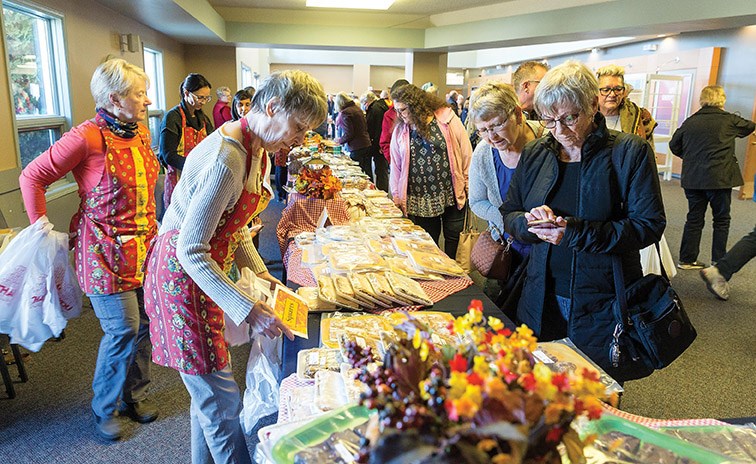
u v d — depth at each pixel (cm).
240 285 152
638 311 154
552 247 167
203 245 123
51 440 216
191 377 140
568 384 59
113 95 187
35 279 199
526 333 69
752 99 822
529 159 172
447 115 322
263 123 123
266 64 1822
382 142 520
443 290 191
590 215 158
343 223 281
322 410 106
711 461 80
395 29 917
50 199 416
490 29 826
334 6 825
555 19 734
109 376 209
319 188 277
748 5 544
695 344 308
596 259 157
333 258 209
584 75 146
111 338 204
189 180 125
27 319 203
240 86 1201
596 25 686
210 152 122
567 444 61
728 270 359
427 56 989
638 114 301
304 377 126
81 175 193
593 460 80
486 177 229
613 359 158
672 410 242
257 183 133
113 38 585
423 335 71
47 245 197
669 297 153
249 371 185
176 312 133
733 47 849
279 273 425
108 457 206
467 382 56
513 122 208
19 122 381
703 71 891
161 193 507
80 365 277
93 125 191
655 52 1027
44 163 189
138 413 229
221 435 144
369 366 90
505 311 197
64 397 247
